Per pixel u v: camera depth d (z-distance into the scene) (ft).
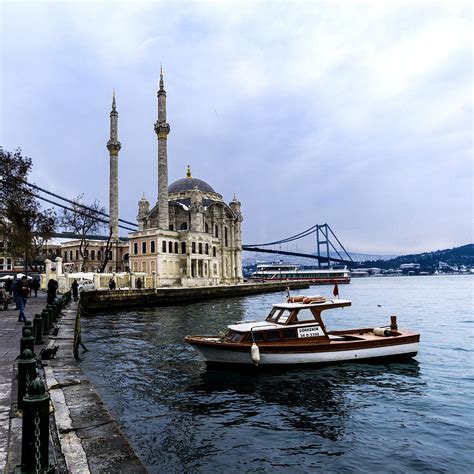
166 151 271.69
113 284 175.01
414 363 66.49
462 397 50.01
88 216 246.47
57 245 341.00
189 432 38.91
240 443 36.78
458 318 135.54
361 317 138.72
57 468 24.35
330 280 560.61
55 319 83.41
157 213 307.17
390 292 342.23
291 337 63.67
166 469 31.99
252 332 61.87
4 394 34.27
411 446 36.70
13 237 132.46
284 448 36.01
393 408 46.21
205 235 283.79
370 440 37.88
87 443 27.78
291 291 347.56
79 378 43.55
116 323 117.50
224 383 54.95
